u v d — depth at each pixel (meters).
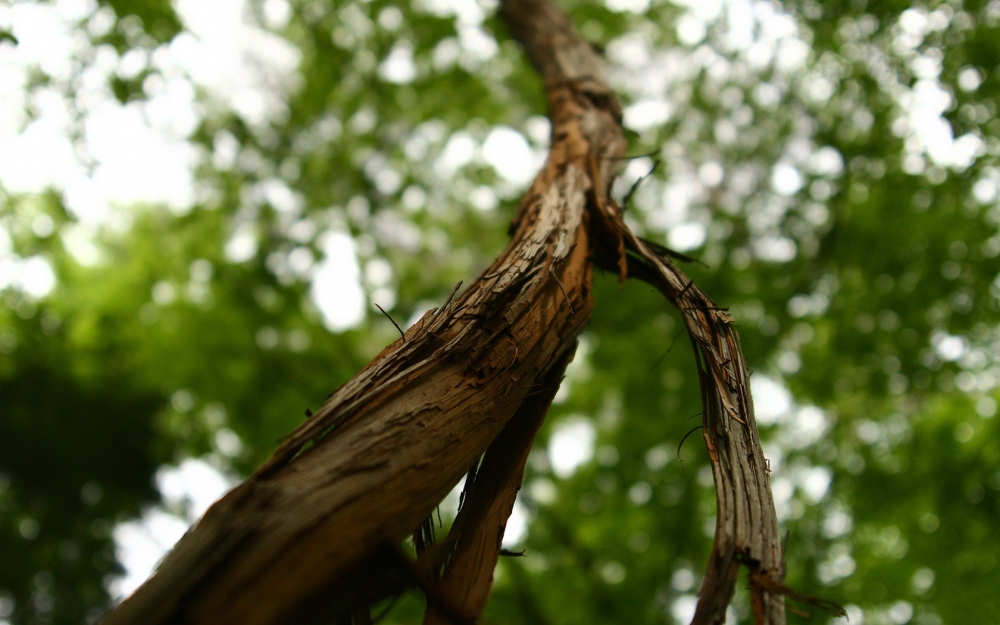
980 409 5.22
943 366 5.01
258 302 6.17
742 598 4.90
